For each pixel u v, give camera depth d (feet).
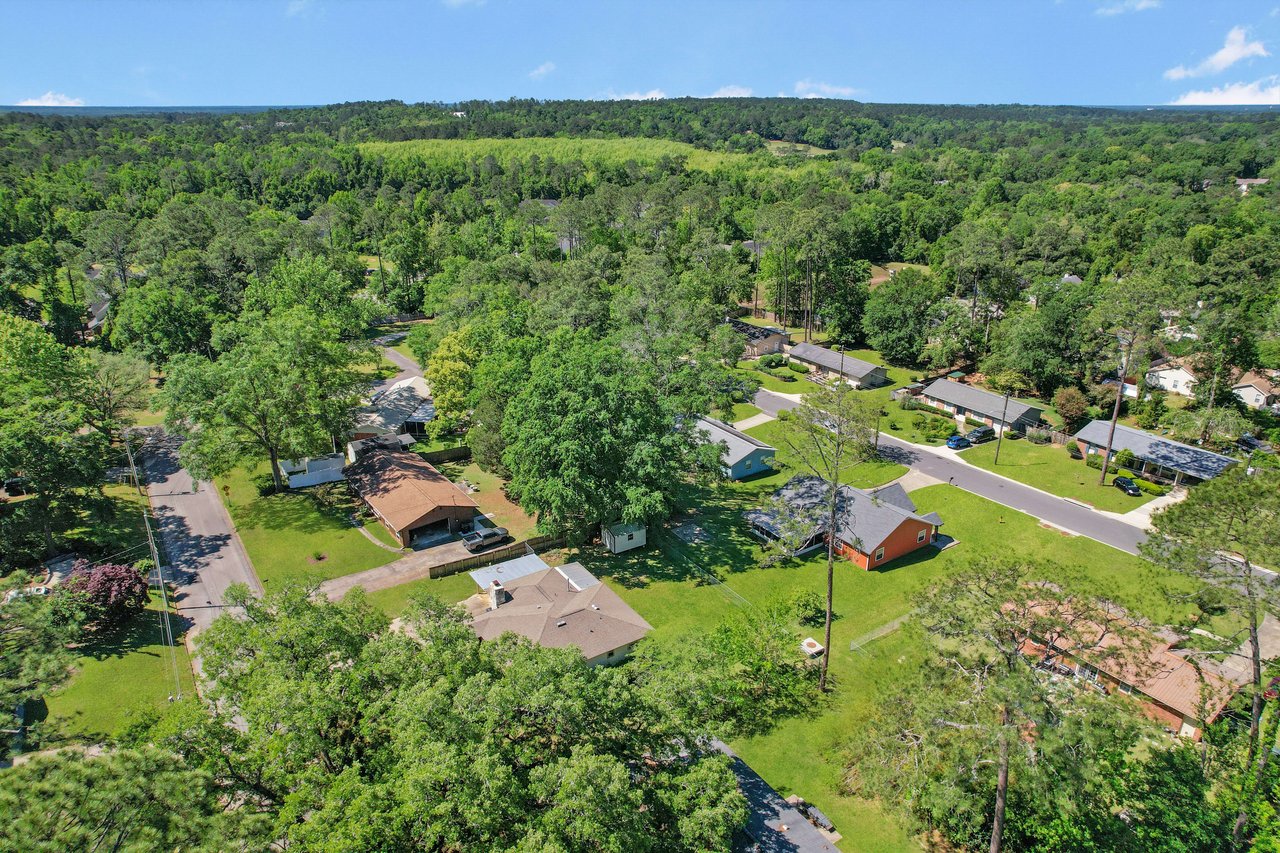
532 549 187.83
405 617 102.42
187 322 308.60
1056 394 266.57
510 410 191.52
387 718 86.79
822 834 102.73
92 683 134.31
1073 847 102.37
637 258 398.83
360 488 206.39
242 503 209.05
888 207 591.78
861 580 179.93
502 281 379.14
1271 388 271.08
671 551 192.54
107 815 61.26
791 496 204.03
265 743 83.97
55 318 330.54
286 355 210.18
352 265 435.12
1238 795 105.81
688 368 234.99
